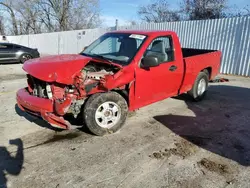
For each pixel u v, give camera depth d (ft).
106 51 14.92
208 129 13.30
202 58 17.63
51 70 10.66
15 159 9.87
